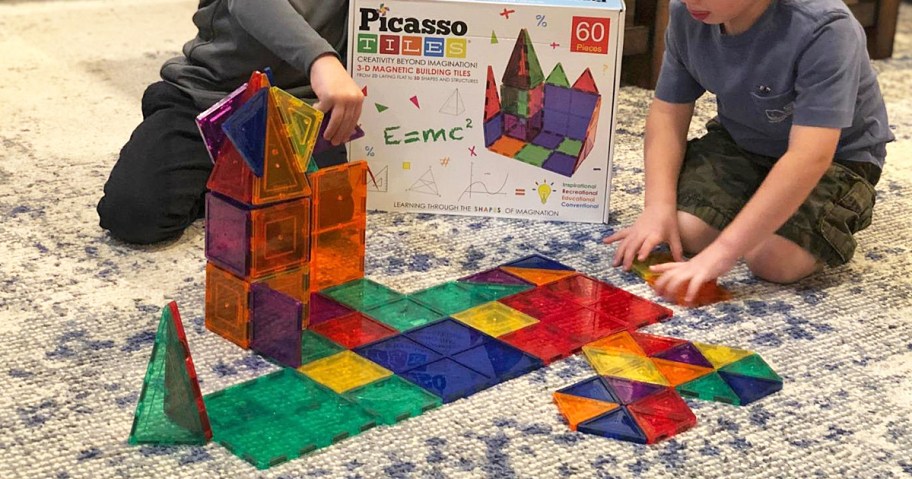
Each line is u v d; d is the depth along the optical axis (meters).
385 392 1.02
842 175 1.31
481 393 1.04
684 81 1.37
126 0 2.47
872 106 1.33
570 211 1.45
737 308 1.23
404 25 1.37
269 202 1.06
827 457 0.96
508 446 0.96
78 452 0.92
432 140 1.42
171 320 0.92
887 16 2.30
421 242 1.37
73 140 1.64
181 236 1.35
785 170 1.20
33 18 2.29
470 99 1.40
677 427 0.99
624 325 1.17
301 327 1.04
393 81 1.39
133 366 1.05
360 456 0.93
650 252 1.34
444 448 0.95
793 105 1.26
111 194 1.31
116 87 1.90
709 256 1.22
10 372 1.03
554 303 1.21
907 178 1.63
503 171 1.44
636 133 1.78
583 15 1.36
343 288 1.23
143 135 1.38
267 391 1.02
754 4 1.22
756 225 1.21
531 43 1.37
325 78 1.25
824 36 1.20
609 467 0.93
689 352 1.12
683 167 1.40
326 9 1.45
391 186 1.44
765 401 1.04
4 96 1.80
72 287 1.20
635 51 2.00
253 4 1.30
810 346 1.15
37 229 1.34
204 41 1.49
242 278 1.08
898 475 0.94
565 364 1.10
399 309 1.19
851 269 1.34
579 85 1.39
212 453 0.93
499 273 1.28
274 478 0.90
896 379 1.09
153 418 0.94
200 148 1.38
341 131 1.27
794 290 1.29
